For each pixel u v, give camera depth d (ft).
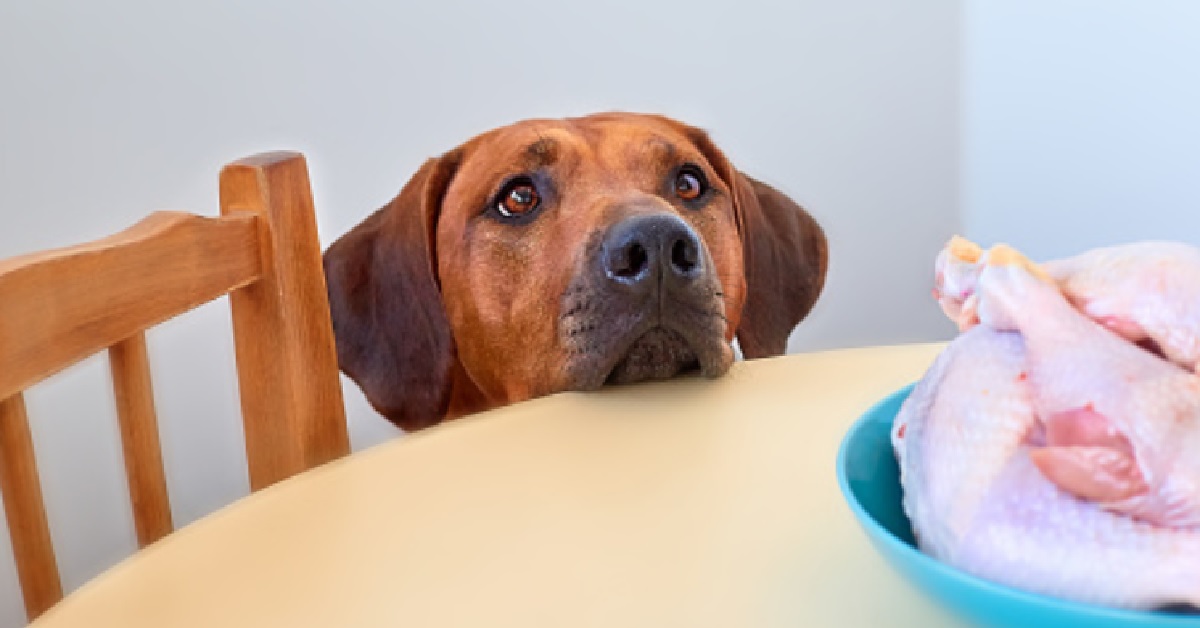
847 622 1.58
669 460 2.18
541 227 3.22
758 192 4.02
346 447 2.64
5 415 1.90
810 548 1.79
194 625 1.59
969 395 1.48
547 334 3.07
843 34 4.68
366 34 3.87
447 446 2.27
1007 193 5.13
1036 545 1.35
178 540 1.86
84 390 3.82
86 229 3.74
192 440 3.84
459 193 3.44
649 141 3.42
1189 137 4.81
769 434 2.32
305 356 2.52
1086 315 1.52
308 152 3.85
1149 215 5.03
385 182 3.95
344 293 3.66
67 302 1.88
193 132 3.78
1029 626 1.32
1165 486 1.30
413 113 3.95
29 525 1.94
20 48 3.65
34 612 1.96
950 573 1.36
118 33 3.69
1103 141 5.14
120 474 3.91
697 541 1.83
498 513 1.95
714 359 2.80
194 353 3.82
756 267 3.85
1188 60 4.77
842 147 4.78
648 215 2.85
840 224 4.83
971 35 4.95
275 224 2.45
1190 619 1.24
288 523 1.92
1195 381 1.37
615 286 2.83
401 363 3.59
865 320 4.94
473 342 3.40
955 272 1.71
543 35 4.10
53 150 3.70
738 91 4.51
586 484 2.07
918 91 4.92
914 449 1.56
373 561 1.78
